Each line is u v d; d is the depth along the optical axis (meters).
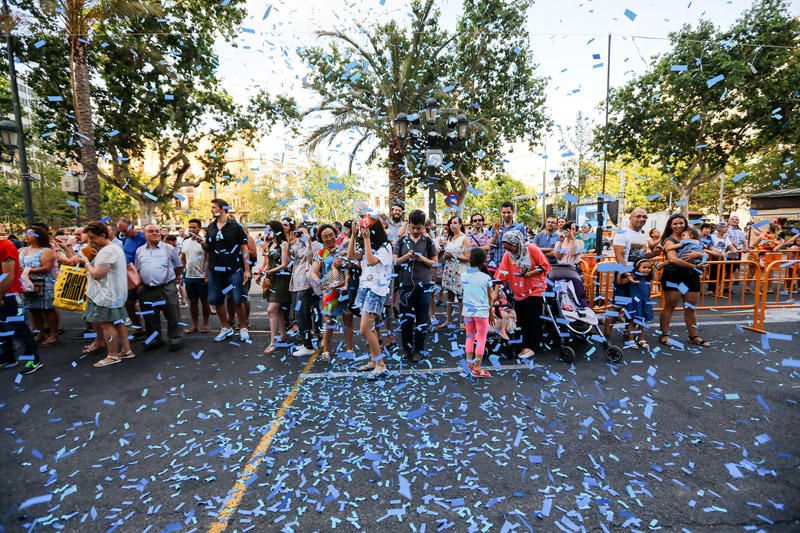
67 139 14.46
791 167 18.09
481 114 15.28
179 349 5.31
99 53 12.98
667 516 2.09
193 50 14.56
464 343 5.35
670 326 5.98
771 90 16.20
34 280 5.57
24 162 9.66
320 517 2.16
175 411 3.50
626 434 2.94
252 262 6.47
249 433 3.09
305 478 2.50
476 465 2.60
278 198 32.19
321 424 3.20
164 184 17.39
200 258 6.19
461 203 16.03
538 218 22.36
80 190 9.77
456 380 4.05
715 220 32.78
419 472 2.54
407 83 12.45
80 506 2.29
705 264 6.91
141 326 5.98
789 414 3.17
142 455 2.81
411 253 4.66
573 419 3.18
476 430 3.04
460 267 5.98
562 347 4.56
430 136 8.95
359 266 4.74
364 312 4.11
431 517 2.14
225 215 5.57
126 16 9.48
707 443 2.79
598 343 5.17
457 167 15.71
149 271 5.12
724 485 2.33
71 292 5.34
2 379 4.32
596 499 2.23
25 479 2.55
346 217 22.55
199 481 2.50
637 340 5.06
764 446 2.73
